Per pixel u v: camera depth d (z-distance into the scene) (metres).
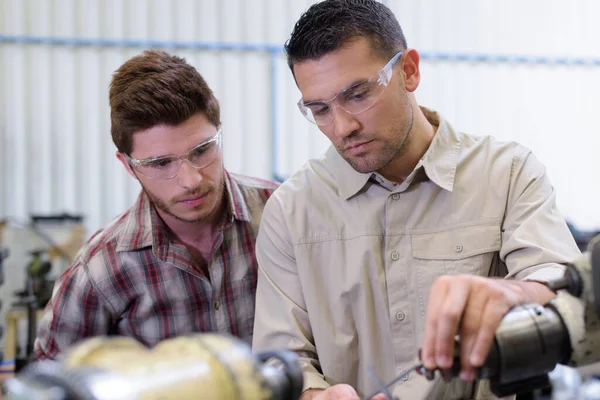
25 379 0.59
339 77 1.27
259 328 1.51
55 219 3.91
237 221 1.71
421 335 1.42
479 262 1.41
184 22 4.73
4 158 4.54
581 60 5.17
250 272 1.73
